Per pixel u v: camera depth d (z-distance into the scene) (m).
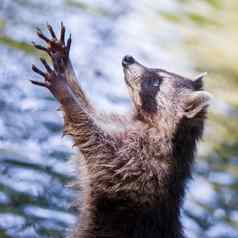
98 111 12.38
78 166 12.52
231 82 20.77
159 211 12.12
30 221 14.52
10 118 16.92
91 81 18.59
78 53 19.45
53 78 11.63
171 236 12.23
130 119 12.52
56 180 15.59
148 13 22.42
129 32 21.03
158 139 12.28
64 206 15.02
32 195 15.16
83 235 12.09
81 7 21.14
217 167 17.55
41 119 17.08
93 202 12.05
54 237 14.28
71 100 11.72
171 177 12.21
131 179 11.98
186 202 16.25
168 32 21.92
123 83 18.83
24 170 15.70
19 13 20.06
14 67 18.05
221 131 18.84
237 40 22.81
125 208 12.02
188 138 12.41
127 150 12.05
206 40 22.30
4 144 16.30
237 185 17.05
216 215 16.02
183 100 12.45
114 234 12.03
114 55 19.84
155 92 12.58
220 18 23.91
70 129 11.82
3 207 14.80
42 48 11.64
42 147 16.39
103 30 20.59
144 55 20.34
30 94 17.62
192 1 24.22
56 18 20.38
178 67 20.39
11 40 18.89
